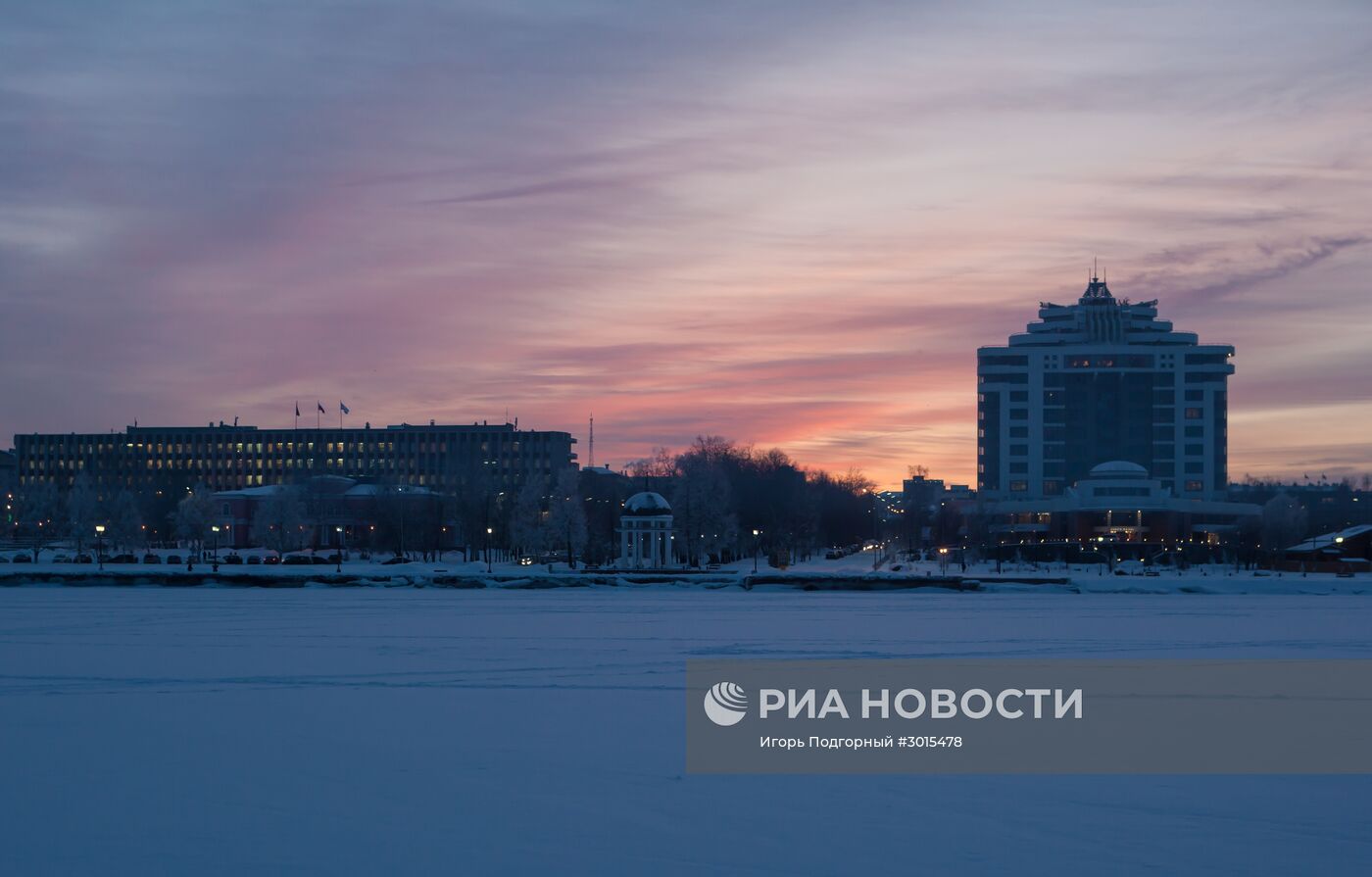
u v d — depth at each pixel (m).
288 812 29.70
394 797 31.17
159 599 108.94
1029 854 26.67
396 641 67.19
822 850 26.94
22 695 46.91
